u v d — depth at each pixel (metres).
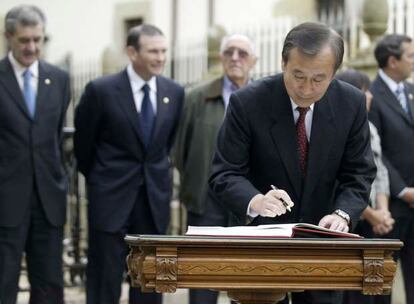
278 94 4.35
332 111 4.37
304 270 3.49
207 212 6.86
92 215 6.49
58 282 6.31
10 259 6.14
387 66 6.84
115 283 6.46
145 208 6.54
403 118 6.79
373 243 3.49
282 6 14.45
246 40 6.94
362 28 9.20
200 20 15.77
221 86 7.01
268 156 4.36
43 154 6.22
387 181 6.59
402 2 10.87
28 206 6.18
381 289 3.52
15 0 19.28
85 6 18.50
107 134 6.51
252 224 4.41
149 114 6.55
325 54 3.87
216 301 6.91
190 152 7.00
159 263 3.43
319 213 4.45
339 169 4.49
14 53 6.21
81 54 18.55
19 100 6.18
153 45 6.46
